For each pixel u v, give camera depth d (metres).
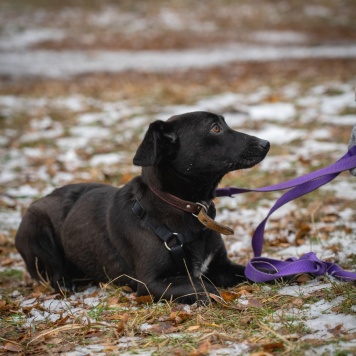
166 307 7.25
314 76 26.53
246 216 11.76
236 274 8.22
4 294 8.81
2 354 6.36
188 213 7.73
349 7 51.84
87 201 8.82
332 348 5.58
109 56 38.28
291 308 6.83
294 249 9.61
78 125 20.30
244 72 30.06
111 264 8.32
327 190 12.75
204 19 50.69
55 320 7.30
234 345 5.91
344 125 17.75
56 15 50.75
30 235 9.16
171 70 32.12
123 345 6.26
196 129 7.73
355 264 8.52
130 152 17.02
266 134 17.59
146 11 52.81
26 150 17.73
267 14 51.53
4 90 27.12
